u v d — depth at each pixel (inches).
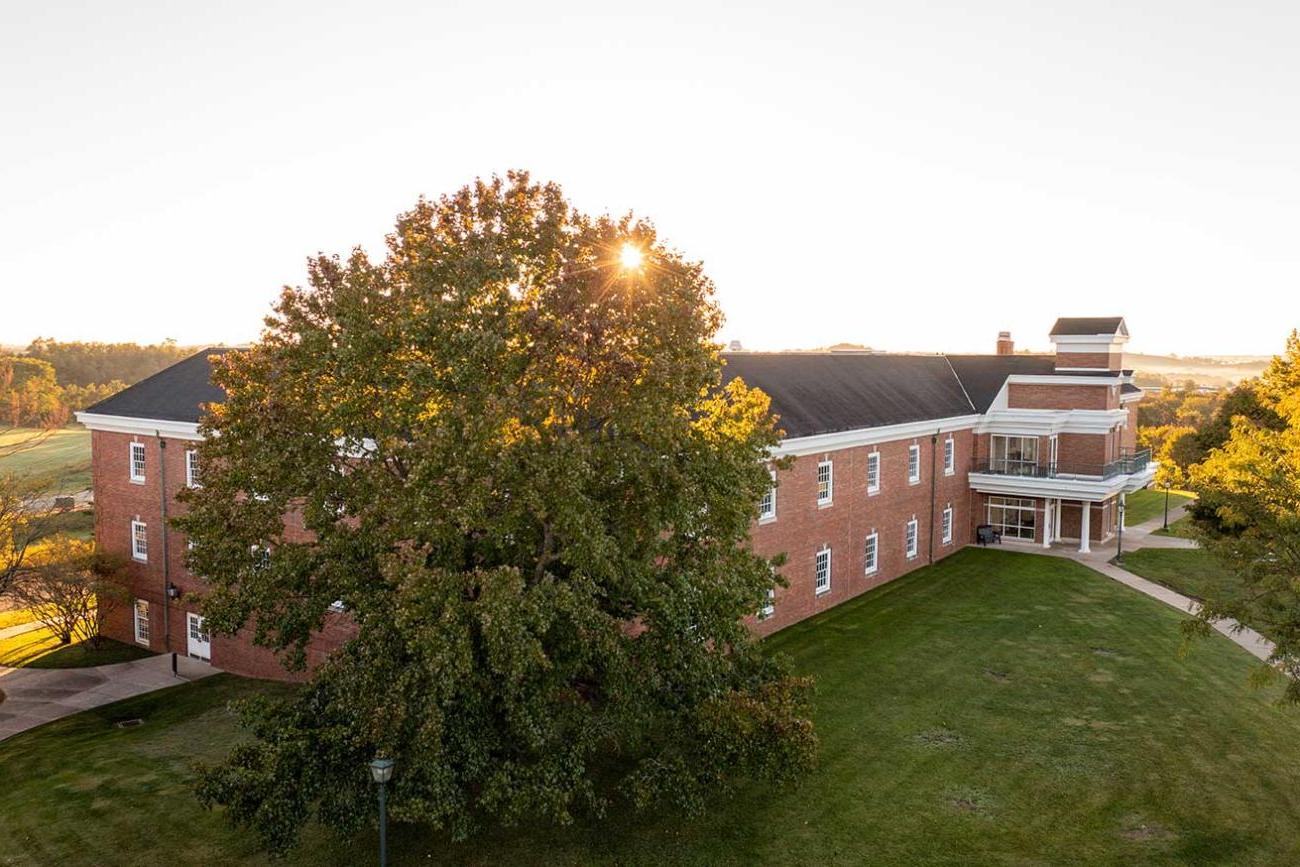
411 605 565.3
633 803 758.5
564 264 661.9
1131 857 664.4
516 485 595.2
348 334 615.2
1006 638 1205.7
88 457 2252.7
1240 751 842.2
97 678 1227.2
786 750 661.3
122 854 712.4
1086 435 1838.1
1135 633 1226.0
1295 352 1838.1
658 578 695.1
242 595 649.6
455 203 684.7
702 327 672.4
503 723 661.9
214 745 964.6
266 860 693.9
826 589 1363.2
